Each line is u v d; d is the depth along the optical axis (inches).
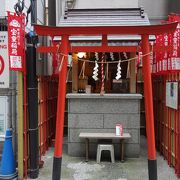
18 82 130.4
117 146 168.9
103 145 161.5
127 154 169.9
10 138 131.5
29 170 137.8
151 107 115.2
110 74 192.4
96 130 170.9
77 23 149.4
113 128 170.1
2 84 134.0
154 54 182.2
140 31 111.6
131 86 177.2
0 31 133.1
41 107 170.2
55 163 117.0
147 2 235.0
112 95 168.6
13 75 134.7
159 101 186.4
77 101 171.5
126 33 112.3
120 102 169.8
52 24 219.1
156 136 194.4
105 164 157.6
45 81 183.3
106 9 161.5
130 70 177.9
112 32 112.0
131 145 169.8
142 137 231.3
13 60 123.7
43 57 179.5
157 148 191.3
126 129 169.6
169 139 155.5
